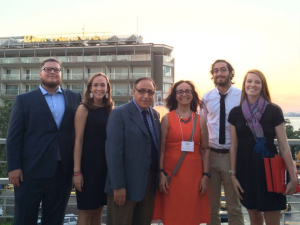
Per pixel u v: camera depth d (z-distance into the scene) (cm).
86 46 3828
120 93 3741
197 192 320
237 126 317
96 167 322
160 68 3838
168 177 321
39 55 3994
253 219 319
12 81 3831
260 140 304
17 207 311
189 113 333
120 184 288
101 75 329
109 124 299
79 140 319
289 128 509
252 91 307
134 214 315
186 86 325
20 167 306
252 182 307
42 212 322
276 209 299
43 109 313
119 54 3919
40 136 311
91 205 321
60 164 319
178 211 317
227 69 363
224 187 363
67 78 3794
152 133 312
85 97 328
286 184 297
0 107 1980
